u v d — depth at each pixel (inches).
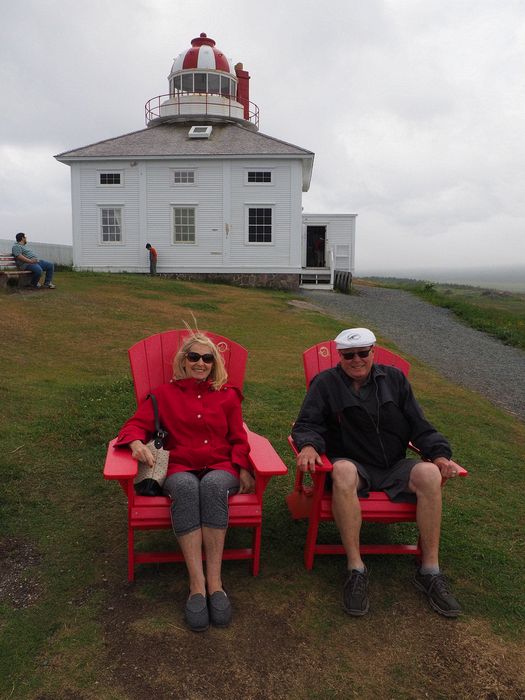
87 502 164.1
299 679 104.8
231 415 140.9
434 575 128.3
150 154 917.2
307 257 1169.4
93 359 330.0
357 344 134.6
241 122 1056.8
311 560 137.8
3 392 247.8
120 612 119.9
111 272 949.2
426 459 144.3
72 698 98.4
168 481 126.3
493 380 404.8
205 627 114.6
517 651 113.7
